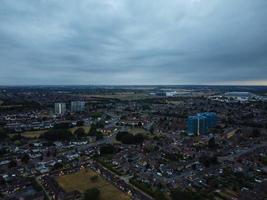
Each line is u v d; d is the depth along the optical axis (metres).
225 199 156.00
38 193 166.75
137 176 197.25
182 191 159.62
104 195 164.00
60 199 157.50
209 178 189.75
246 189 169.00
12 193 169.38
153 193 162.88
